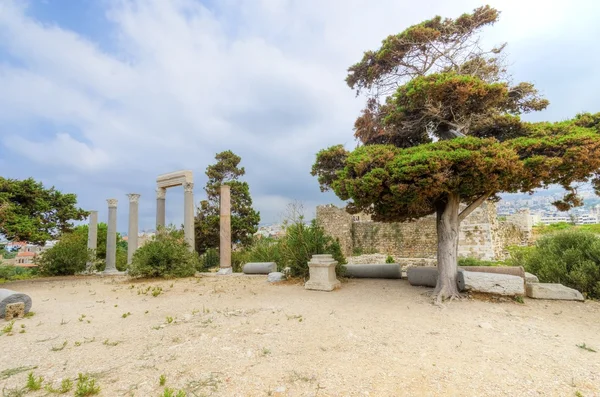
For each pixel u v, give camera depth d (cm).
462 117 832
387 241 2991
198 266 1639
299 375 391
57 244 1858
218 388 361
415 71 1084
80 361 454
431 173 680
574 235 1034
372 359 438
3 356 480
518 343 504
